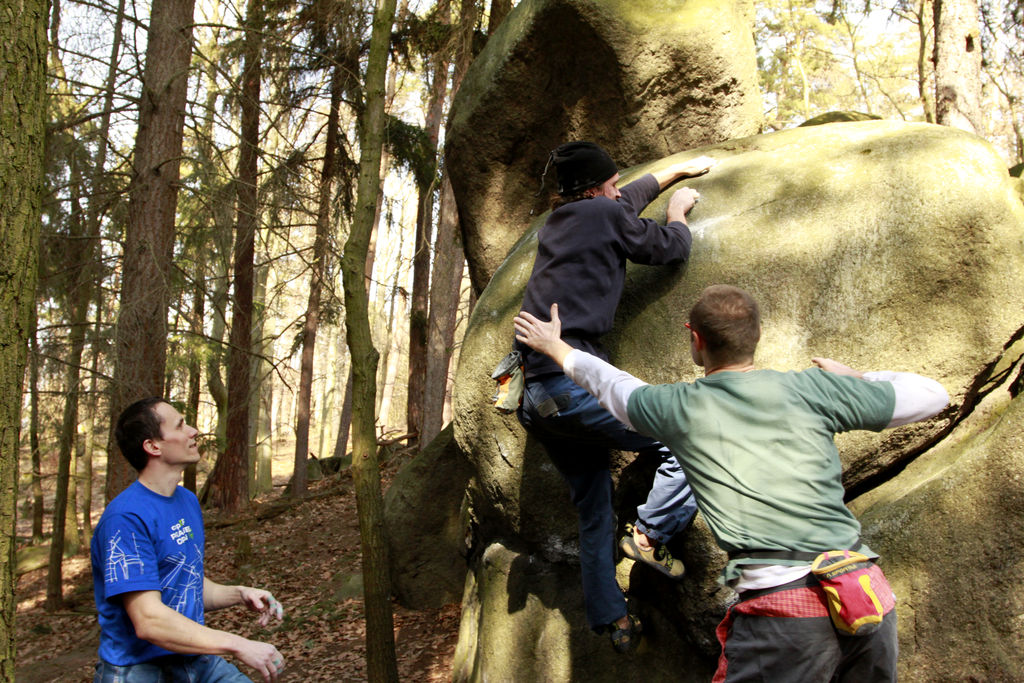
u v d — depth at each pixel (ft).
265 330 82.02
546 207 17.02
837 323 10.42
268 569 38.45
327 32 40.32
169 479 9.64
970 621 9.44
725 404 7.12
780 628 6.59
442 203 45.14
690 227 11.46
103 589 9.00
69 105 39.75
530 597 13.21
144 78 34.40
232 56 38.86
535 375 9.81
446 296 46.96
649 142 15.26
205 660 9.48
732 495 6.90
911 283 10.34
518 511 13.01
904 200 10.57
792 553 6.68
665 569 10.44
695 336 7.67
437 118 53.36
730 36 14.71
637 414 7.52
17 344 7.11
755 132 15.24
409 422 63.36
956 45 27.68
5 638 6.91
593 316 9.80
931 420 10.55
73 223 35.58
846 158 11.35
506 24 16.72
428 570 26.58
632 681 11.70
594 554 10.63
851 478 10.89
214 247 38.78
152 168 33.47
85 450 59.41
